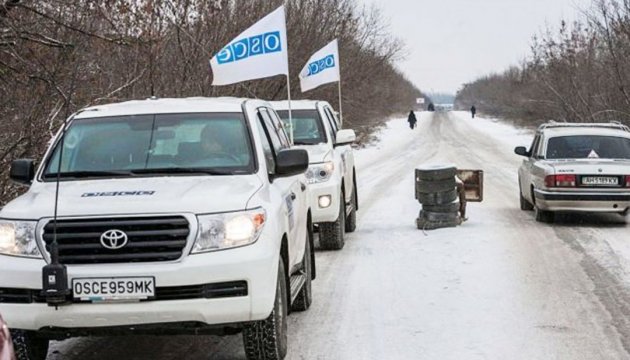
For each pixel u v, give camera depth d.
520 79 62.53
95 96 12.20
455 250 10.73
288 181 7.11
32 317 5.22
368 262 10.12
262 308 5.38
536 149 14.31
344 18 35.72
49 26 10.61
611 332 6.75
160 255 5.22
